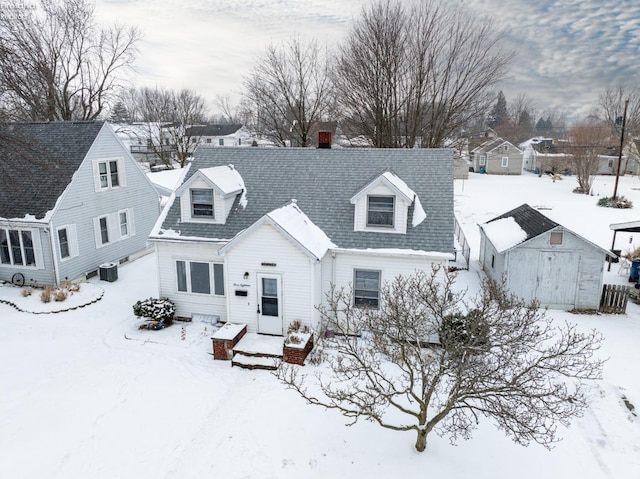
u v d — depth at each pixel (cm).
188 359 1334
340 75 3534
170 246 1548
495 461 912
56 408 1091
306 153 1719
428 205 1482
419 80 3222
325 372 1249
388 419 1053
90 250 2002
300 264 1381
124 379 1221
